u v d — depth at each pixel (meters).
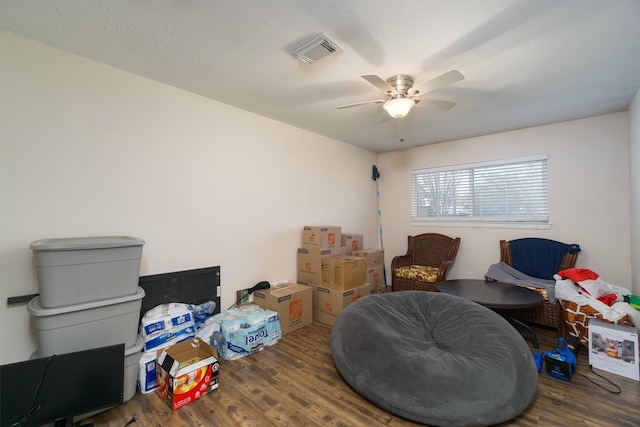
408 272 3.69
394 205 4.68
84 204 1.93
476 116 3.03
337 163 4.03
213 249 2.62
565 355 2.02
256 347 2.36
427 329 2.19
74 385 1.32
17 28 1.63
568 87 2.34
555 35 1.65
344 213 4.16
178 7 1.44
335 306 3.00
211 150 2.60
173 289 2.34
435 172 4.23
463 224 3.92
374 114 2.99
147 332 1.97
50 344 1.49
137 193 2.16
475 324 1.97
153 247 2.25
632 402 1.71
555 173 3.25
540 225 3.33
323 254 3.24
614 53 1.83
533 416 1.60
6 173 1.66
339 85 2.32
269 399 1.75
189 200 2.46
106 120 2.02
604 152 2.97
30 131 1.73
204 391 1.78
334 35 1.66
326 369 2.11
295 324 2.84
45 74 1.78
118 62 1.99
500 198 3.66
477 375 1.57
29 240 1.73
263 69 2.07
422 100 2.17
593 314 2.25
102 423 1.54
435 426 1.51
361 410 1.66
